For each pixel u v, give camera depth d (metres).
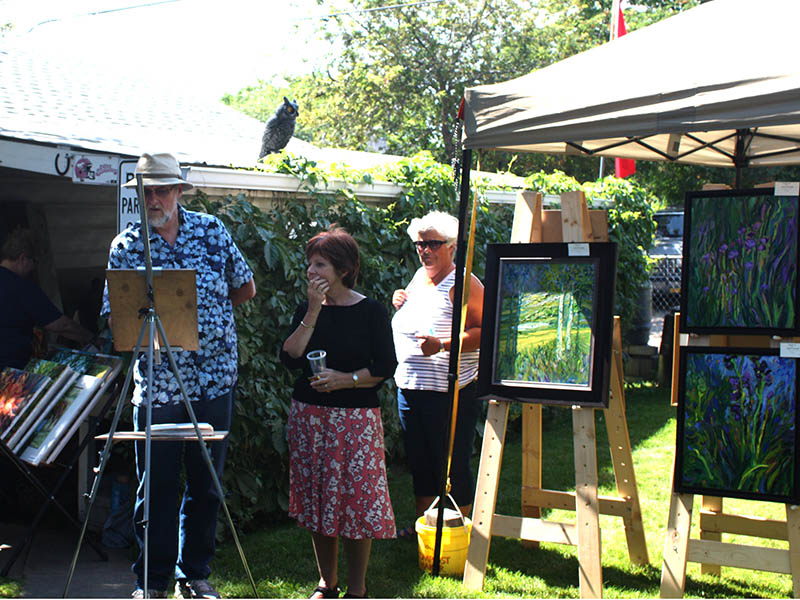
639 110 3.73
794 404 3.85
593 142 5.50
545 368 4.34
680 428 4.01
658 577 4.52
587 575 4.11
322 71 35.00
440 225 4.70
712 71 3.63
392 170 6.91
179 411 3.96
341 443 3.97
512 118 4.06
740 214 4.04
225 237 4.12
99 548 4.80
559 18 33.03
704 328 4.05
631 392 10.26
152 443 3.95
